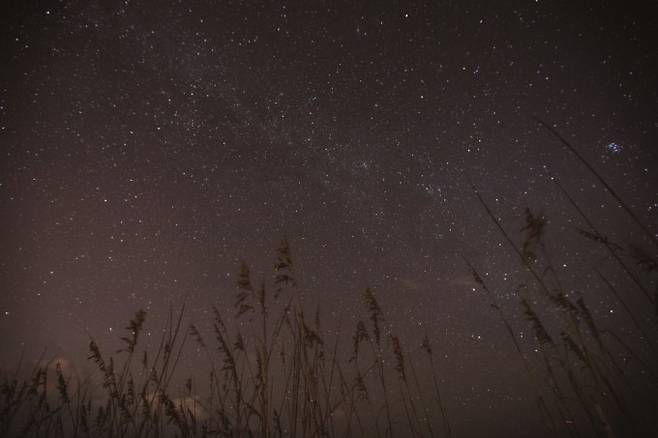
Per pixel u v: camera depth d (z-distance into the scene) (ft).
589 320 7.65
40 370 10.61
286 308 9.40
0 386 10.11
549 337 8.38
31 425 10.19
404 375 10.93
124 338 9.98
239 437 9.14
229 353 9.52
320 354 9.83
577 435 8.31
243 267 9.12
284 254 9.37
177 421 9.84
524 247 7.41
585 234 6.82
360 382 10.65
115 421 9.87
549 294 7.27
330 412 9.57
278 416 9.11
